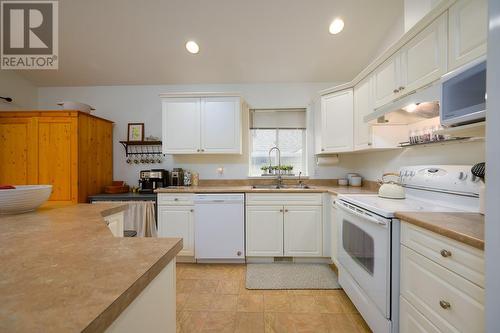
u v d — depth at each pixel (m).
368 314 1.49
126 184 3.20
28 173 2.59
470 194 1.33
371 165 2.70
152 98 3.21
